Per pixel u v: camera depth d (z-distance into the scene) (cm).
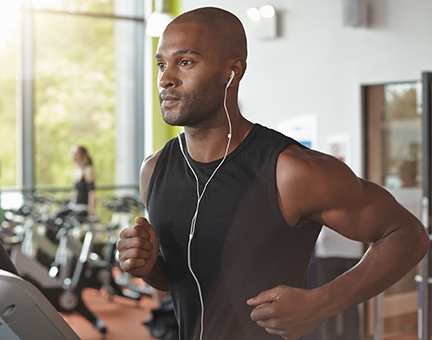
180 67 94
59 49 661
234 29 97
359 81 423
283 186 92
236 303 96
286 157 92
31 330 84
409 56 401
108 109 695
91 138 686
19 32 637
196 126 98
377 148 431
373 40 416
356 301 83
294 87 454
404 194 416
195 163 101
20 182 645
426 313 282
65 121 668
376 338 400
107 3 686
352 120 428
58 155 665
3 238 470
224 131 98
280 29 459
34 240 505
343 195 89
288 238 95
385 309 413
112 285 488
